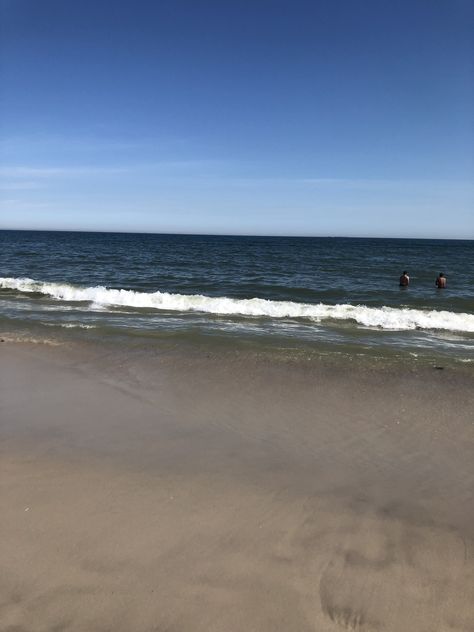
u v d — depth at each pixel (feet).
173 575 8.89
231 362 24.09
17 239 276.41
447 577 9.19
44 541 9.76
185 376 21.97
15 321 33.04
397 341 29.09
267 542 10.06
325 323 34.17
